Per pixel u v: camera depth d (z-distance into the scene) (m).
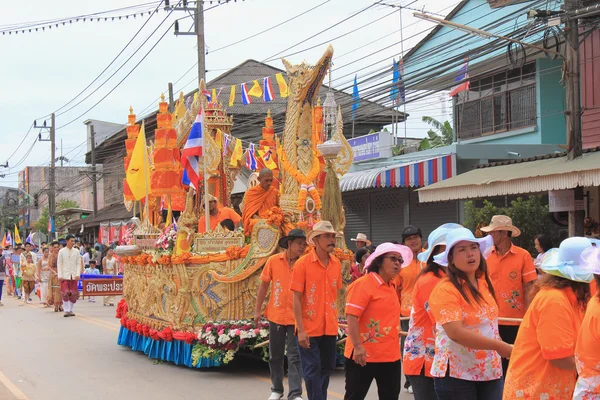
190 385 9.19
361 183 18.14
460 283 4.84
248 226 10.08
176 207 14.03
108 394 8.75
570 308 4.25
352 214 22.20
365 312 6.23
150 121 30.73
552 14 12.30
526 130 19.45
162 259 10.62
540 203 15.72
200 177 12.77
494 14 20.16
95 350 12.41
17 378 9.88
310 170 9.88
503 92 20.34
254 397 8.44
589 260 4.21
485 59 18.33
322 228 7.20
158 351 11.11
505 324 7.46
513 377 4.43
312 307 7.21
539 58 18.89
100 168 47.31
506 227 7.49
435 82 22.08
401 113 26.66
